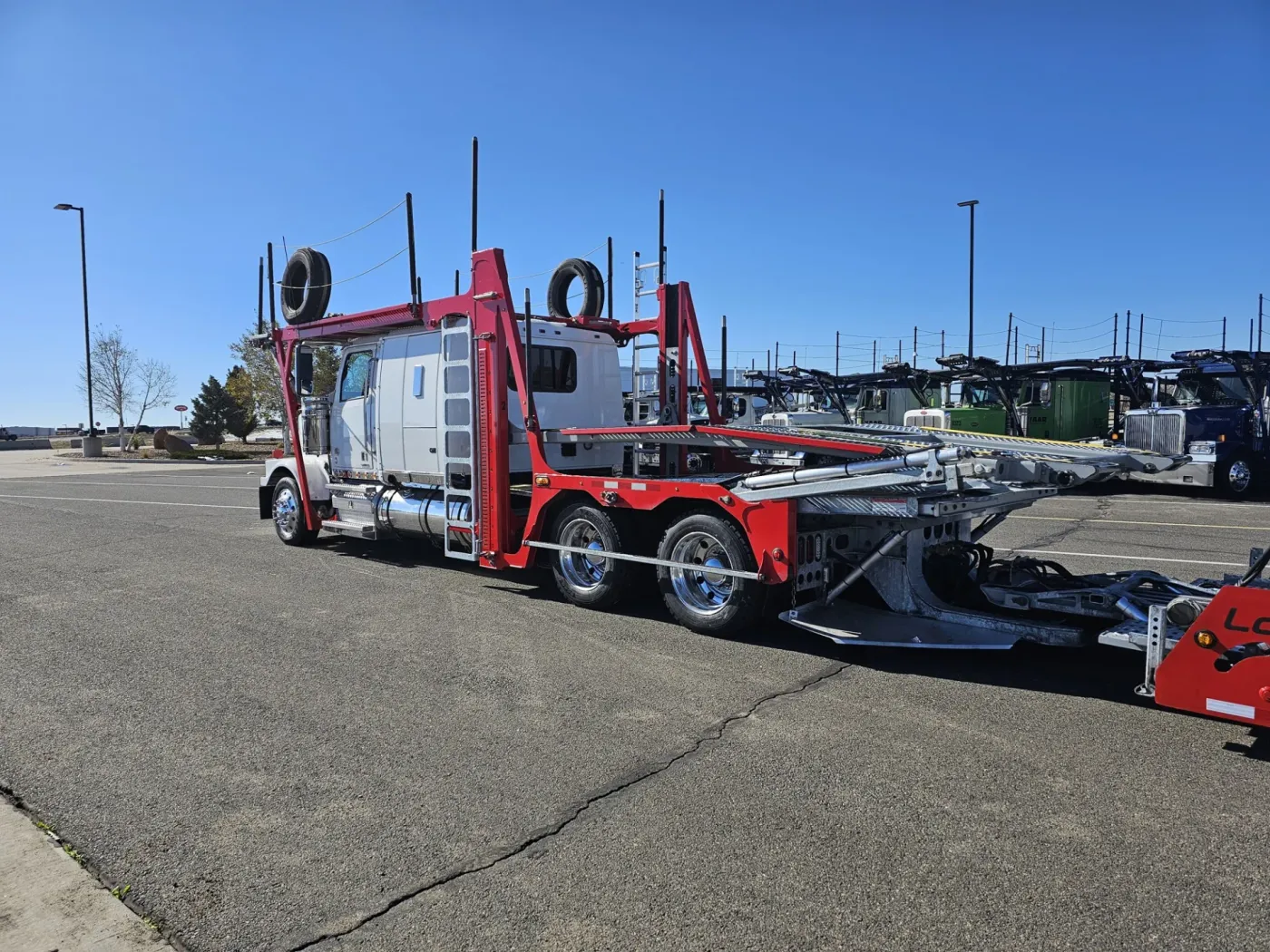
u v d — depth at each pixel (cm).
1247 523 1248
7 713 489
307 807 373
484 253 754
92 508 1579
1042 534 1142
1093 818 360
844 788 388
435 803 376
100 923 290
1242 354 1714
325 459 1030
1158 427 1652
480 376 770
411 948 276
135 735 455
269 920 292
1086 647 601
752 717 476
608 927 287
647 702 502
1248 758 418
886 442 587
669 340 870
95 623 693
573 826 355
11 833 351
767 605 625
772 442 617
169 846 341
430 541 891
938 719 471
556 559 738
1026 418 2148
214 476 2572
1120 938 279
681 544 650
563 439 740
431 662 581
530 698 509
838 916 292
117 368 4516
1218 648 411
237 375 4825
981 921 288
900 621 584
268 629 670
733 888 309
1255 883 311
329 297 991
